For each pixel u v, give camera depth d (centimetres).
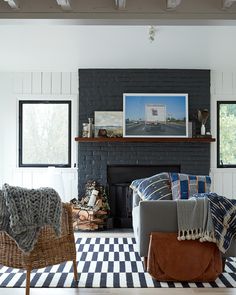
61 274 350
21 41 447
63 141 627
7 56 518
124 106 600
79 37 430
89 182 596
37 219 289
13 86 620
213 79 617
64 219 318
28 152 630
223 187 618
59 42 451
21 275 350
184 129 600
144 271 360
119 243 478
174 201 342
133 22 257
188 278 328
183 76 606
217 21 255
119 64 573
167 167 607
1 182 619
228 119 626
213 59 539
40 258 296
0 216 284
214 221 328
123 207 602
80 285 322
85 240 495
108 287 318
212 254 333
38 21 255
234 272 360
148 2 250
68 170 618
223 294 303
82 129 606
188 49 482
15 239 284
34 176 619
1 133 623
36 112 630
